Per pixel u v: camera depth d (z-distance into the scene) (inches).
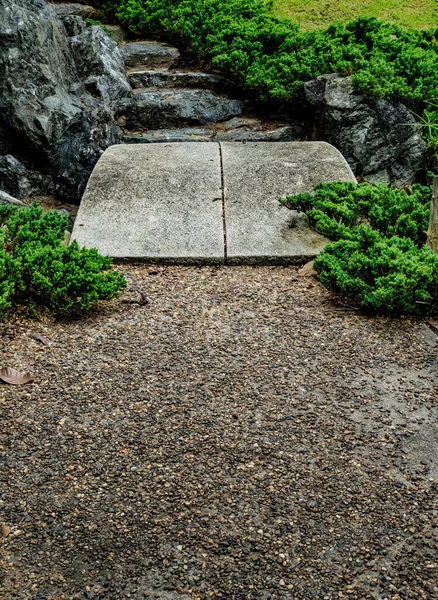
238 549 103.3
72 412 134.1
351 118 270.4
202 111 304.8
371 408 137.9
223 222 217.5
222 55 312.2
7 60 258.1
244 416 134.3
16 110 257.3
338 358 155.3
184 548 103.3
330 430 130.9
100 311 174.7
